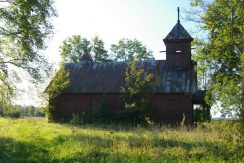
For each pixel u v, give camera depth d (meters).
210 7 24.12
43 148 18.06
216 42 20.78
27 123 33.25
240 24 18.42
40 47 32.56
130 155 15.74
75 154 16.28
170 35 42.09
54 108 42.81
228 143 14.34
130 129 28.98
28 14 32.03
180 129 27.19
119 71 43.84
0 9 30.84
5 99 32.72
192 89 38.72
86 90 41.81
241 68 14.69
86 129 27.09
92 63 46.31
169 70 41.72
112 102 40.75
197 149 16.75
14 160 15.50
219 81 20.72
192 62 42.28
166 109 38.97
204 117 37.09
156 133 21.84
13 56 33.12
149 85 38.25
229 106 14.13
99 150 16.81
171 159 15.21
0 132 23.58
